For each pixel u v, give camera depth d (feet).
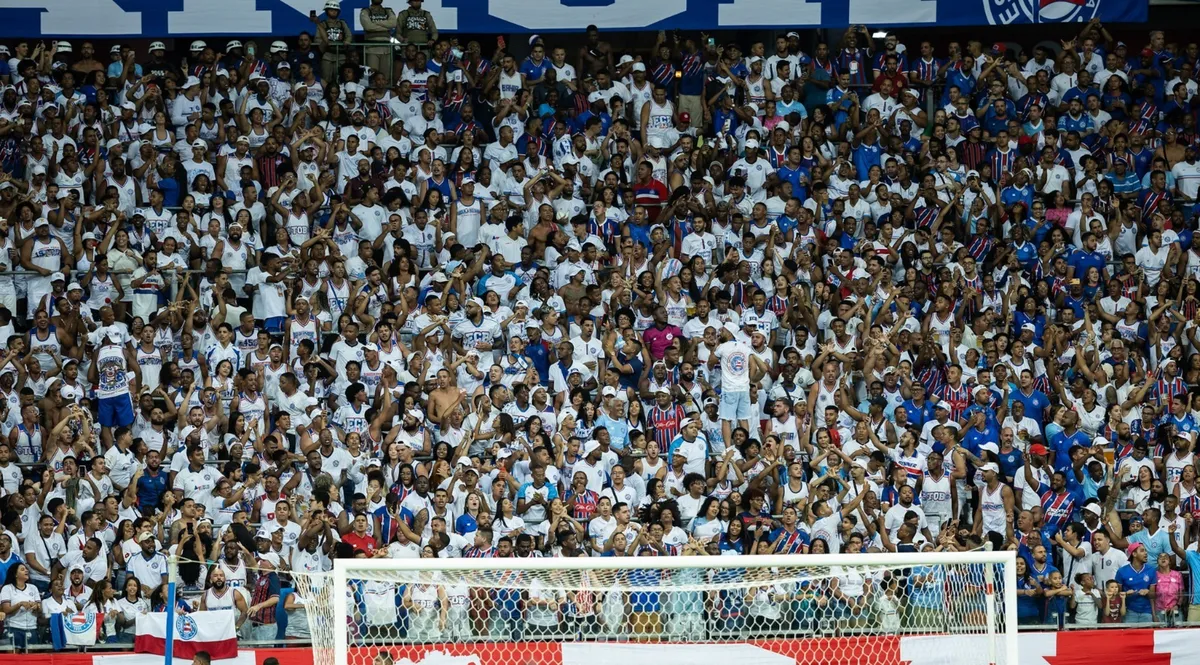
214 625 183.21
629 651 171.73
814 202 265.75
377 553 196.85
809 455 227.20
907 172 274.36
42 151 261.44
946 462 220.43
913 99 285.23
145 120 274.98
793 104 285.43
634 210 263.29
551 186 267.59
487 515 198.49
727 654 172.24
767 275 249.75
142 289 241.76
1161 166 279.49
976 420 227.40
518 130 280.31
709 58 292.81
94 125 271.49
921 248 261.44
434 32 291.38
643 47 318.86
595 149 276.21
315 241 247.29
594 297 243.40
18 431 219.00
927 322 245.65
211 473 210.18
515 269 252.42
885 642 171.42
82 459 214.48
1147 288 258.57
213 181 263.90
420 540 200.64
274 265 242.17
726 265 246.88
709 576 172.45
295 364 229.66
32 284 246.68
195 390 226.58
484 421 221.87
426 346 234.17
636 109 286.87
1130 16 291.38
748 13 291.17
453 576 166.09
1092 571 207.10
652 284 245.24
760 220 261.24
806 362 238.07
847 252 253.65
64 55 291.17
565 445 216.13
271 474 205.77
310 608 158.10
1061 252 261.24
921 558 138.10
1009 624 138.62
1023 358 238.27
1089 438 228.84
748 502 207.31
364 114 279.28
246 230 253.24
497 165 273.33
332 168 267.59
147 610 188.85
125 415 222.89
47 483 204.64
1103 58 296.71
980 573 156.87
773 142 274.36
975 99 291.17
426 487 205.26
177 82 280.51
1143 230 270.46
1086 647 192.95
